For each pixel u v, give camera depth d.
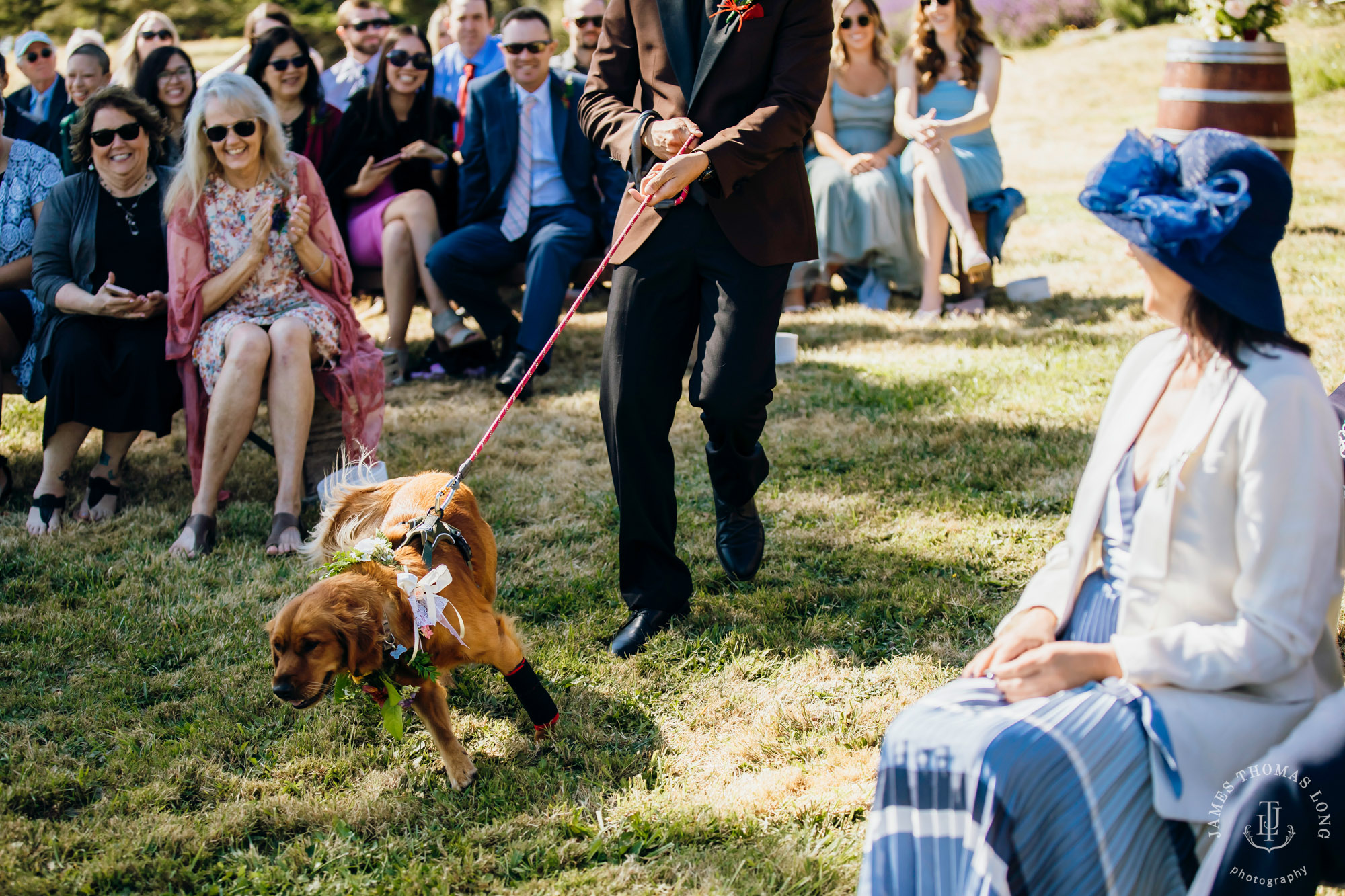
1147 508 1.85
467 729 3.10
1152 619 1.86
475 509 3.33
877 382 5.70
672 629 3.51
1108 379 5.43
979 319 6.71
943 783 1.75
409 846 2.63
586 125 3.45
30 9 22.89
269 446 4.88
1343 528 1.81
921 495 4.38
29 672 3.44
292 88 6.45
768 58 3.18
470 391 6.14
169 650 3.55
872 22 7.16
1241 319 1.77
